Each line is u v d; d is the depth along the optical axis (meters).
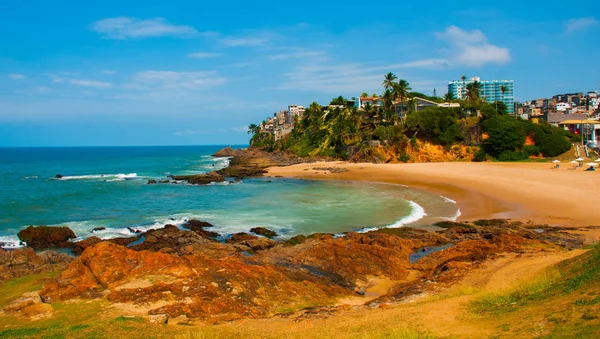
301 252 23.73
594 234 27.72
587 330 8.77
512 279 16.55
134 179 79.75
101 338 11.33
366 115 113.44
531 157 88.12
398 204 42.72
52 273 18.16
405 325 12.04
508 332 10.05
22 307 13.80
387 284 20.02
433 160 91.69
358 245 23.89
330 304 16.98
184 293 15.17
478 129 94.56
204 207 44.09
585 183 47.00
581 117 126.75
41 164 137.88
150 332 11.91
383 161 92.81
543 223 31.73
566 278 13.72
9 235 33.22
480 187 50.34
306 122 138.75
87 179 80.62
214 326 12.95
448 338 10.37
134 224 36.44
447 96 123.19
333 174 76.00
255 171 82.88
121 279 16.02
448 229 30.44
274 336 11.90
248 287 16.58
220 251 26.27
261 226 34.53
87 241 29.61
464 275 18.88
